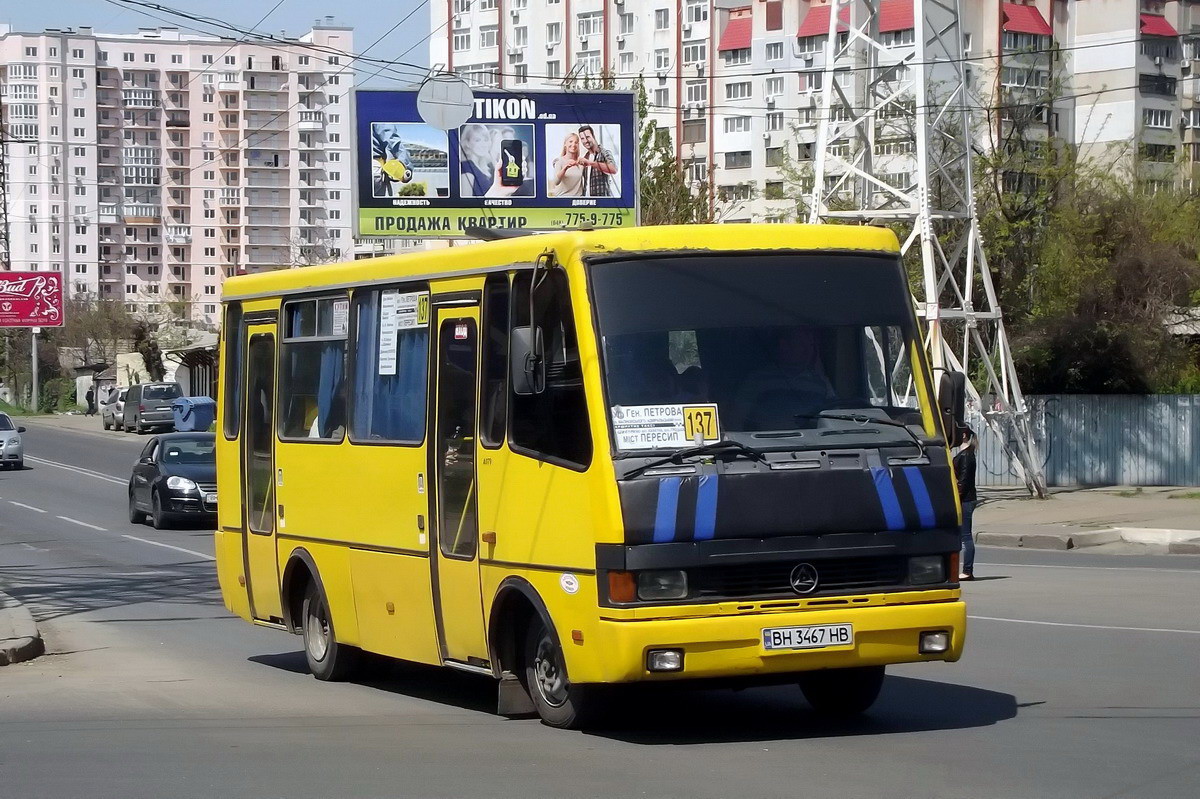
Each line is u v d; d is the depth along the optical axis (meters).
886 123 34.28
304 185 139.75
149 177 135.38
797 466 7.96
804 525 7.91
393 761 7.93
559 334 8.27
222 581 12.70
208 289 138.12
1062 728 8.59
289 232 139.25
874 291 8.59
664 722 9.04
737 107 84.75
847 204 38.22
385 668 11.37
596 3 89.44
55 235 131.75
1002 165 37.12
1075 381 34.16
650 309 8.15
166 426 63.62
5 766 7.98
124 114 134.50
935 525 8.22
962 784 7.08
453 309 9.33
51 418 79.06
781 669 7.83
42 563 21.81
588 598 7.88
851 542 8.00
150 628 14.90
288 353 11.59
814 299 8.44
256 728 9.14
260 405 11.98
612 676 7.73
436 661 9.49
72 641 13.92
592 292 8.11
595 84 43.59
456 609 9.20
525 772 7.54
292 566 11.40
